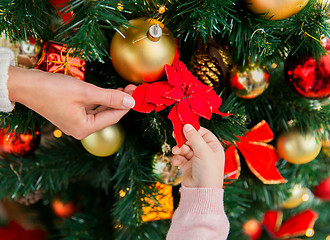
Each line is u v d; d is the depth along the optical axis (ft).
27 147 2.09
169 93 1.64
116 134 1.88
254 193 2.41
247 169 2.33
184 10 1.65
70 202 2.59
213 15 1.61
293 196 2.43
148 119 1.86
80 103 1.65
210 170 1.69
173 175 1.98
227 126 1.87
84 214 2.47
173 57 1.67
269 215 2.59
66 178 2.31
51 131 2.53
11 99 1.67
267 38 1.78
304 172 2.42
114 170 2.40
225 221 1.67
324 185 2.56
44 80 1.61
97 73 2.07
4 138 2.02
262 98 2.24
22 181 2.18
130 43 1.60
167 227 2.23
